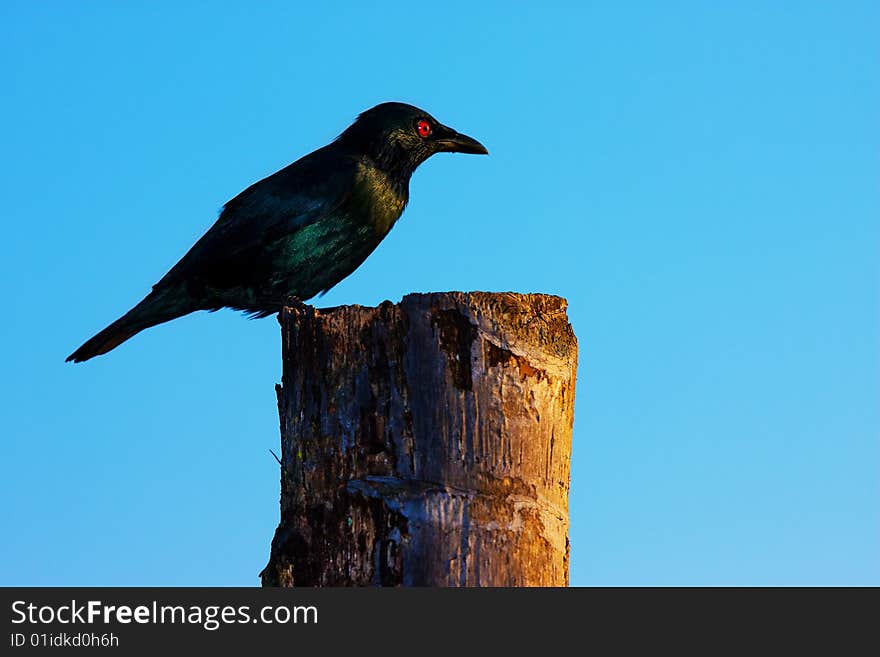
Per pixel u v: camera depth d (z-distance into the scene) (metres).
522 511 7.80
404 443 7.90
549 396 8.11
